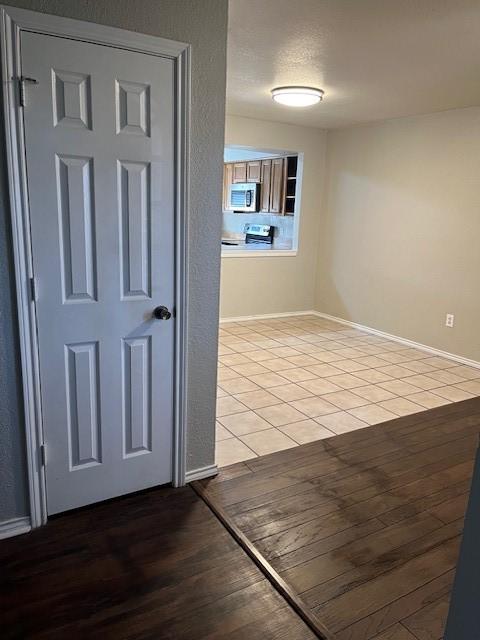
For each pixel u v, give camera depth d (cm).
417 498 246
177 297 229
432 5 234
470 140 443
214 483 254
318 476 264
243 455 284
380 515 232
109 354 217
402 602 180
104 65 190
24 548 200
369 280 567
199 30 208
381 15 248
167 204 217
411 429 325
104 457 226
